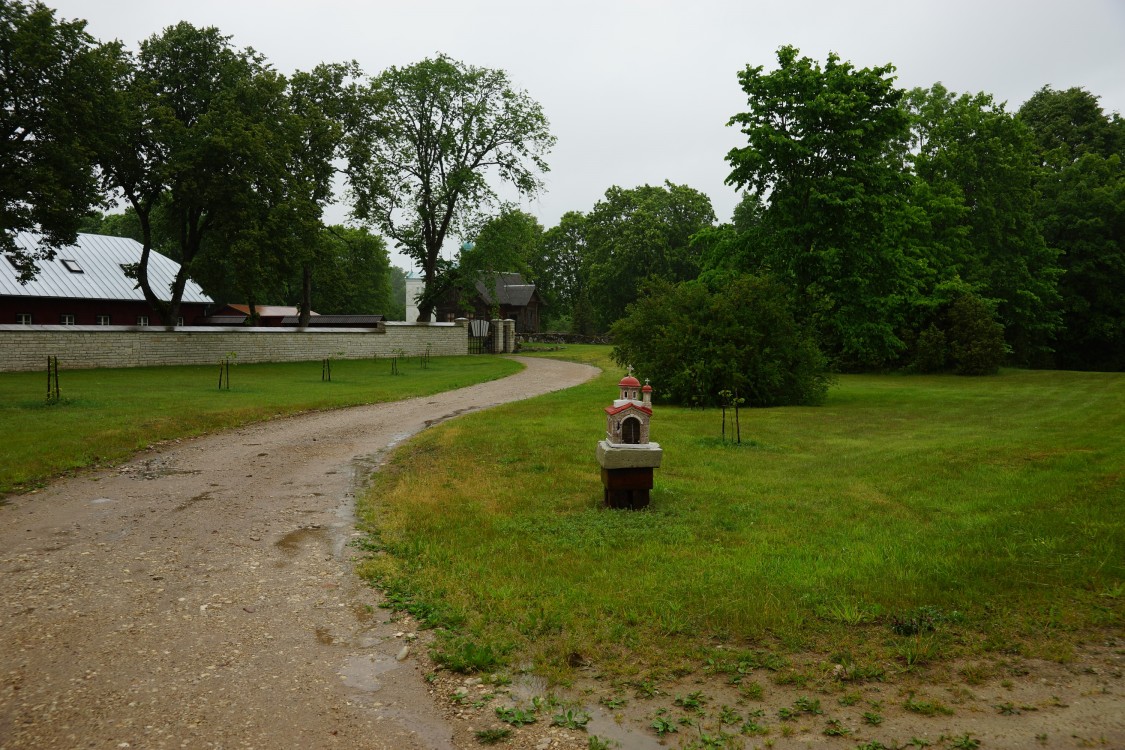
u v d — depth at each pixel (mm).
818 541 7465
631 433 9227
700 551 7246
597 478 10922
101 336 30141
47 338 28453
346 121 43406
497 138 51000
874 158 29641
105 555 7484
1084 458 10891
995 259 42031
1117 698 4172
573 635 5270
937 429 16234
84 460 12078
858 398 24484
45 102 23953
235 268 33125
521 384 29469
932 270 38281
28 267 27031
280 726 4199
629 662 4875
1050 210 44531
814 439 14984
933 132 42469
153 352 32125
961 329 37031
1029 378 33781
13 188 23188
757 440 14711
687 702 4332
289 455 13445
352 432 16344
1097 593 5637
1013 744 3766
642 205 70562
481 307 72562
